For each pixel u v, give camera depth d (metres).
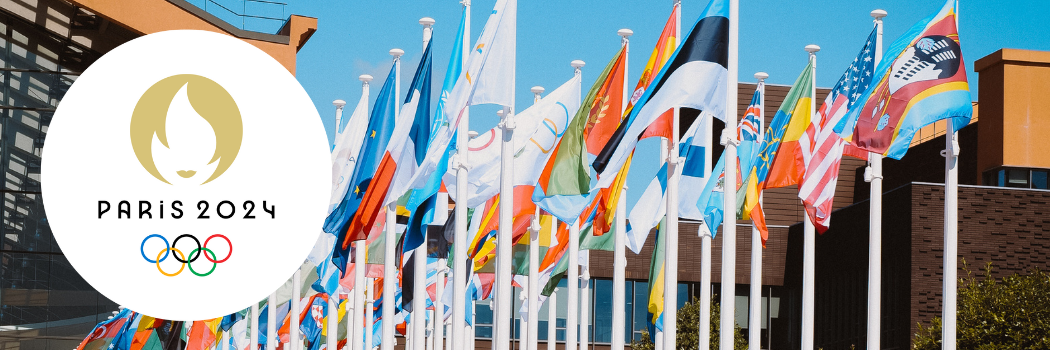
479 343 54.12
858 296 44.78
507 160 22.94
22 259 43.91
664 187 25.69
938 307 39.00
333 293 31.62
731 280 18.67
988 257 39.19
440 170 24.25
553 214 22.11
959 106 19.22
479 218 29.45
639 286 52.28
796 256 50.94
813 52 22.45
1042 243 39.47
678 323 43.47
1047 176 48.59
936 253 39.19
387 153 24.28
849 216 45.53
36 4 44.34
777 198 55.09
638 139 20.44
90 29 45.53
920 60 19.44
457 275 23.58
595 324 52.47
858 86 21.30
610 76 22.81
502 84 22.62
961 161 51.84
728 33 19.02
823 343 48.03
